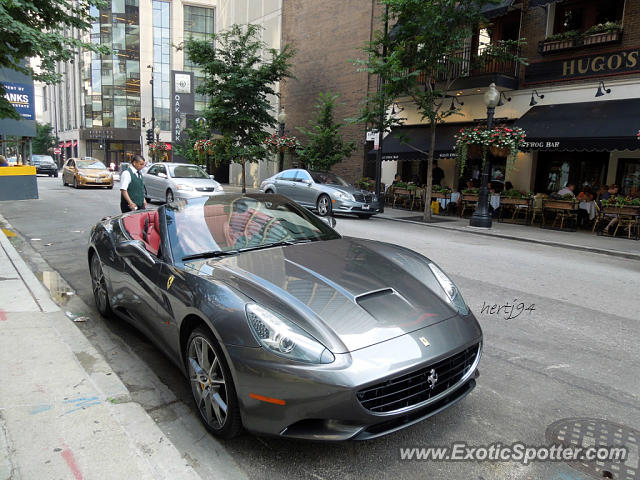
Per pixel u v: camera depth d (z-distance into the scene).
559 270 7.84
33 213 12.81
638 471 2.46
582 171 15.21
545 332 4.65
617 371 3.74
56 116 76.00
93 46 6.75
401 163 20.22
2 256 7.02
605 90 13.70
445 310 2.88
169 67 59.19
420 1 12.91
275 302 2.61
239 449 2.64
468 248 9.74
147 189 15.95
